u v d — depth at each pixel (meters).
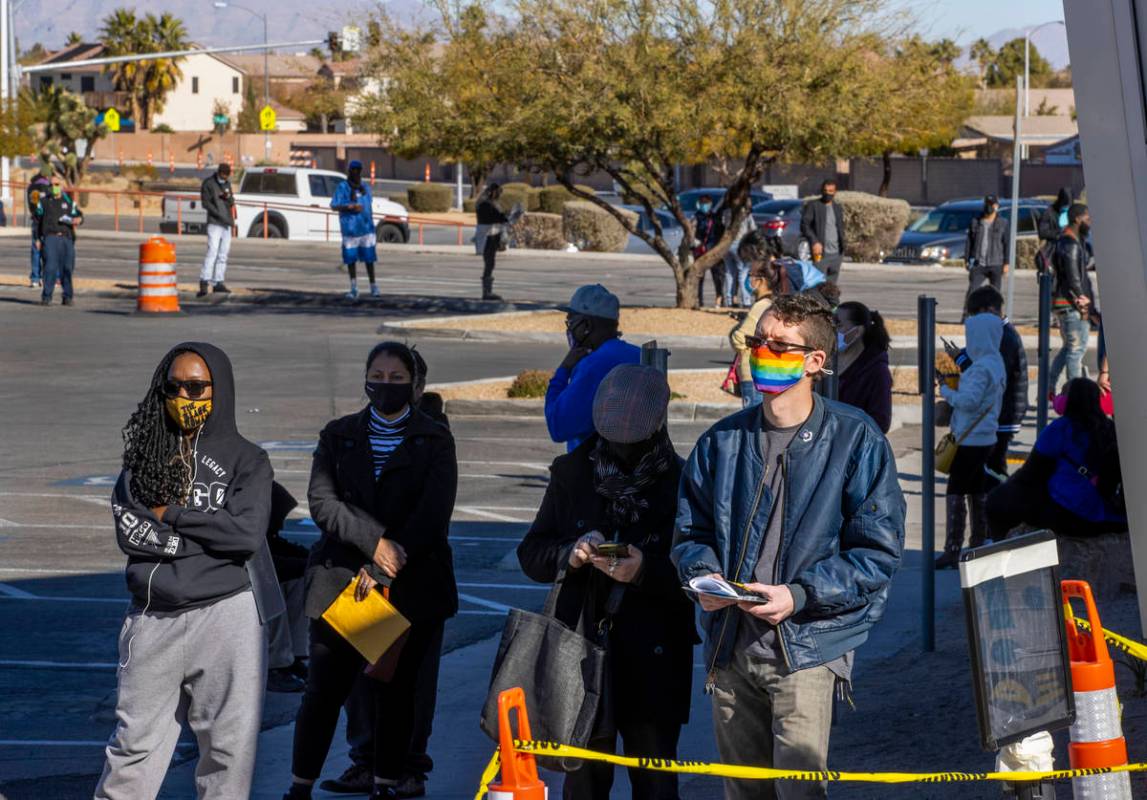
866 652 7.81
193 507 4.75
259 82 132.38
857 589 4.17
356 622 5.47
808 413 4.29
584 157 22.64
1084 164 5.22
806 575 4.15
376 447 5.71
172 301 25.22
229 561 4.83
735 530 4.29
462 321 23.53
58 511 11.48
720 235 25.33
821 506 4.21
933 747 6.05
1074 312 15.66
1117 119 5.05
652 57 21.02
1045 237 17.88
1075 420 8.20
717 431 4.38
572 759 4.55
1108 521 8.17
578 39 21.48
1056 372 15.89
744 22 21.06
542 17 21.52
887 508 4.23
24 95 60.00
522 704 3.73
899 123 22.00
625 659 4.80
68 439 14.50
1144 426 5.13
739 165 44.66
